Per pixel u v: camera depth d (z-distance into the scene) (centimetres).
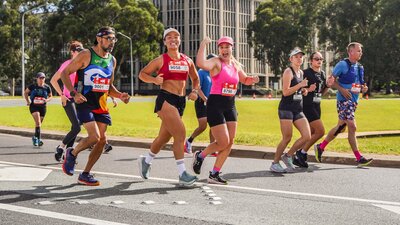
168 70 855
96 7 9081
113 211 682
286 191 848
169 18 13175
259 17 10875
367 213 689
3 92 11688
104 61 860
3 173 1001
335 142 1644
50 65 9431
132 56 9225
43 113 1590
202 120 1365
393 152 1334
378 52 8956
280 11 10725
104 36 845
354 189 870
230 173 1054
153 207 709
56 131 1942
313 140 1170
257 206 726
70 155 883
